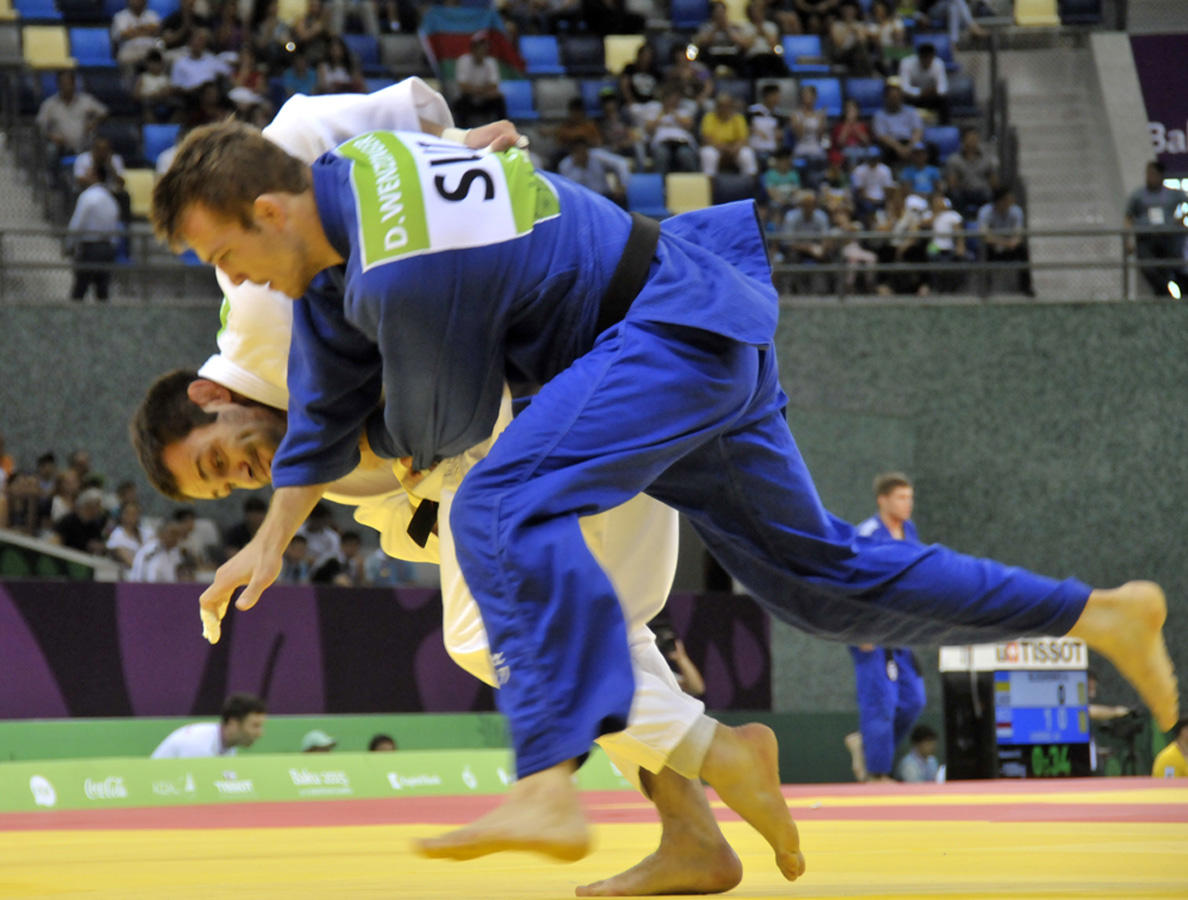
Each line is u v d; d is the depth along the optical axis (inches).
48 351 779.4
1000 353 864.9
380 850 221.3
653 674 155.8
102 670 498.0
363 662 553.6
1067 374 866.8
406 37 1019.9
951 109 1058.7
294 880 161.2
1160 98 1084.5
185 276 837.2
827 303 857.5
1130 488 864.9
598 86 1029.2
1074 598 156.6
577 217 138.9
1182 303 868.6
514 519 120.3
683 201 924.6
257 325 181.2
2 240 784.3
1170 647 858.1
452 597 160.6
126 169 879.1
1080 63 1109.7
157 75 920.3
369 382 152.2
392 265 131.8
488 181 136.4
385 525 182.9
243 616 529.0
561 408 126.3
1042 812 290.8
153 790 438.3
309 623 542.6
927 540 857.5
